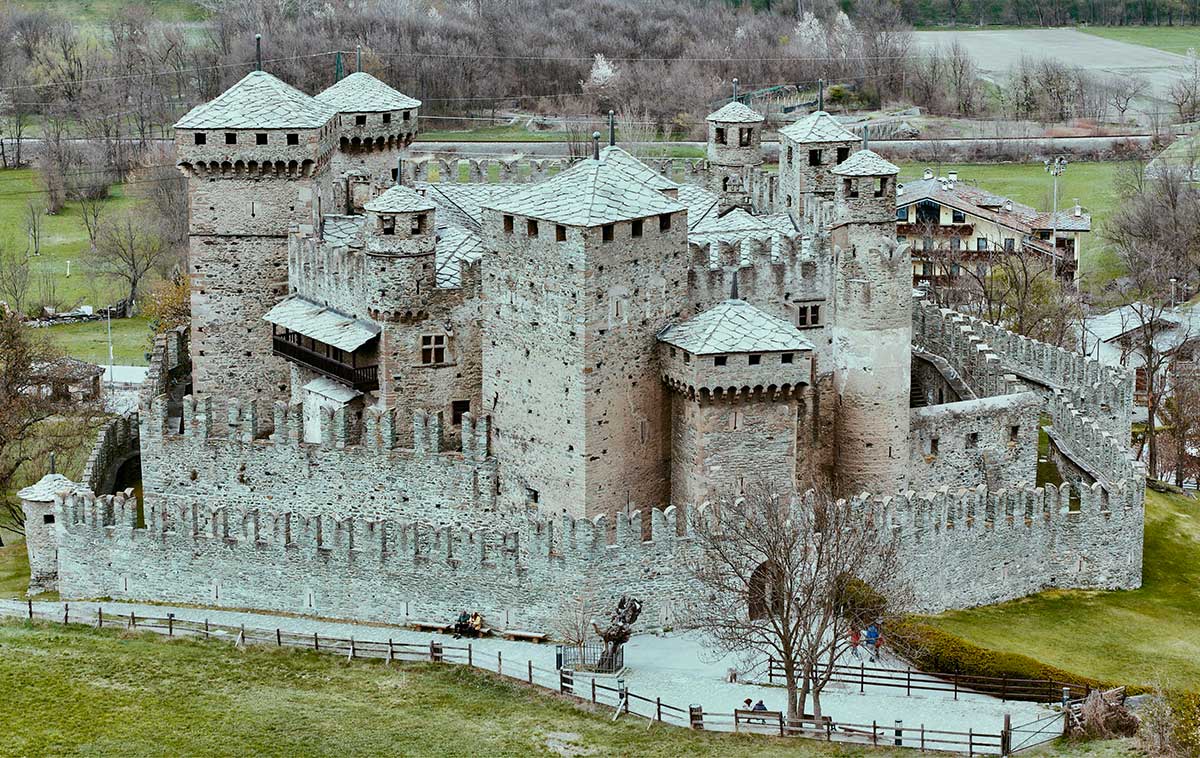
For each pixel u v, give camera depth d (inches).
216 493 6437.0
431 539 5861.2
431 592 5885.8
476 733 5196.9
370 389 6446.9
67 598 6323.8
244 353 6879.9
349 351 6363.2
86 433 7736.2
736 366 5816.9
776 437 5935.0
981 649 5369.1
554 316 5846.5
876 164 6166.3
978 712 5182.1
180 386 7175.2
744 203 7180.1
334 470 6294.3
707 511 5703.7
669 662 5531.5
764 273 6210.6
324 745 5167.3
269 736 5236.2
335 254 6565.0
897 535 5802.2
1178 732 4832.7
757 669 5452.8
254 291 6845.5
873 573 5580.7
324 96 7244.1
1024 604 6053.2
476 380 6471.5
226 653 5777.6
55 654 5797.2
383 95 7249.0
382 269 6309.1
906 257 6205.7
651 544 5669.3
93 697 5511.8
